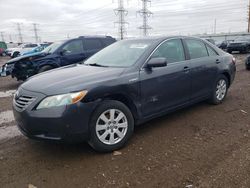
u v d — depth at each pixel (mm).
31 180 3199
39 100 3480
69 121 3449
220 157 3617
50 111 3408
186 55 5133
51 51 10070
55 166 3508
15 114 3803
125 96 4016
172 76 4676
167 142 4148
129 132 4027
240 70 12609
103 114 3740
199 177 3156
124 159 3637
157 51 4594
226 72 6129
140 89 4176
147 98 4301
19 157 3785
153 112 4453
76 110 3480
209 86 5703
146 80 4246
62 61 9953
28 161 3662
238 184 2998
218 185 2988
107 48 5391
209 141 4152
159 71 4473
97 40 10984
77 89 3527
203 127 4754
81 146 4074
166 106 4680
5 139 4461
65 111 3416
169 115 5422
